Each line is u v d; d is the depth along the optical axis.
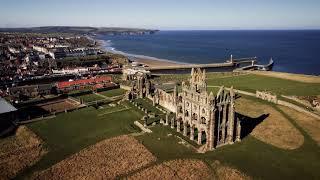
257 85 182.25
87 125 117.75
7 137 106.81
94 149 96.06
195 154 91.19
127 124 118.31
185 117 103.12
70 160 89.12
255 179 77.25
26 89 161.38
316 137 102.94
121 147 97.06
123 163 86.31
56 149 97.00
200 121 96.00
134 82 171.38
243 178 77.75
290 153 91.44
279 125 114.25
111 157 90.25
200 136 96.88
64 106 144.12
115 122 120.81
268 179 77.19
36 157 91.81
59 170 83.44
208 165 84.56
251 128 111.75
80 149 96.50
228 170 81.44
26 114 132.12
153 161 87.12
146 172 80.88
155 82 196.38
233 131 99.44
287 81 194.38
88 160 88.88
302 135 104.81
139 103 146.38
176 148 95.56
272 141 100.06
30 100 152.25
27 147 98.62
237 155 90.00
